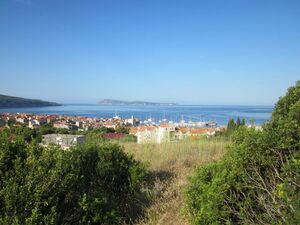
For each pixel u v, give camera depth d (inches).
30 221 138.5
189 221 163.9
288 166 122.6
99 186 214.8
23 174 157.4
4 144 167.0
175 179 262.5
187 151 363.6
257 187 133.8
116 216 193.9
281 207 120.6
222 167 157.0
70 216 170.6
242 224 132.6
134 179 224.7
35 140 182.5
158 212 204.8
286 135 134.4
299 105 150.5
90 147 229.3
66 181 163.6
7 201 142.3
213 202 135.6
